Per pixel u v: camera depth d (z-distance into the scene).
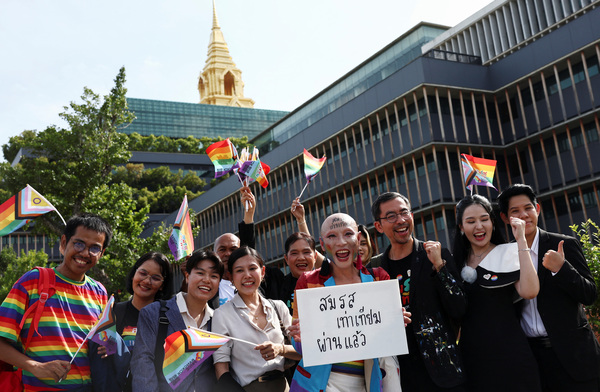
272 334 4.55
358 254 4.28
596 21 23.31
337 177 31.12
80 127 24.23
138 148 84.81
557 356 4.20
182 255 5.40
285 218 35.09
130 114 25.72
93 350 4.25
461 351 4.39
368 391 3.95
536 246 4.60
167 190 67.12
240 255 4.66
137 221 24.05
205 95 147.75
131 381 4.53
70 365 3.96
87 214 4.49
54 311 4.18
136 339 4.30
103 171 24.86
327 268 4.26
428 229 25.56
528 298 4.14
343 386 3.96
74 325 4.25
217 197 42.91
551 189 25.12
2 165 23.62
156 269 5.28
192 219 28.92
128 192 24.00
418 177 26.11
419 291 4.33
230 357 4.50
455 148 26.14
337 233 4.14
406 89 26.73
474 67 27.64
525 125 26.31
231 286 5.82
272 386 4.40
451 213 25.28
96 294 4.56
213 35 155.62
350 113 30.20
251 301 4.70
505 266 4.37
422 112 26.28
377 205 4.69
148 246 23.16
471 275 4.45
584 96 23.94
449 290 4.12
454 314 4.19
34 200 4.48
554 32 24.94
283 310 4.83
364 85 39.62
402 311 3.94
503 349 4.17
